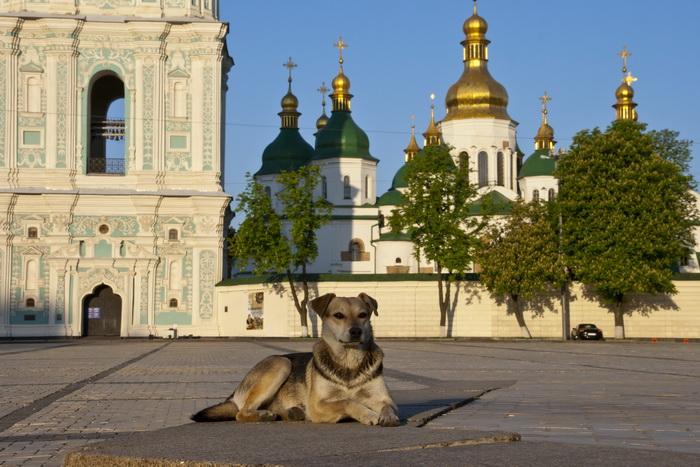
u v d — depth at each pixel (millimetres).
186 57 75500
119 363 35375
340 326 12188
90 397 20359
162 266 74688
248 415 12609
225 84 80875
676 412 16047
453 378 26094
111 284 74250
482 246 71812
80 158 74500
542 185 102938
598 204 67750
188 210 74875
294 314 72812
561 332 71438
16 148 73938
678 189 70625
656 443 11906
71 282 73938
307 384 12656
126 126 75125
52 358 39969
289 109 112625
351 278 72625
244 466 8430
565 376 27094
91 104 78125
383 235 100312
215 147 75375
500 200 97125
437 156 73500
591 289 71500
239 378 26156
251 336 73812
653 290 67125
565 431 13250
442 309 70812
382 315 72062
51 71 74312
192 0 75812
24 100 74125
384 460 8555
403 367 32031
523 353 44406
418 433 10695
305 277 73062
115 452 9383
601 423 14273
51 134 74125
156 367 32281
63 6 74500
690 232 72250
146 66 75062
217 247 74875
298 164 110688
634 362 35656
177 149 75250
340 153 105188
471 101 106750
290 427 11891
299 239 72938
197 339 71000
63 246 73812
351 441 9969
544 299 71625
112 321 75062
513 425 13945
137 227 74562
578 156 69562
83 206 74125
